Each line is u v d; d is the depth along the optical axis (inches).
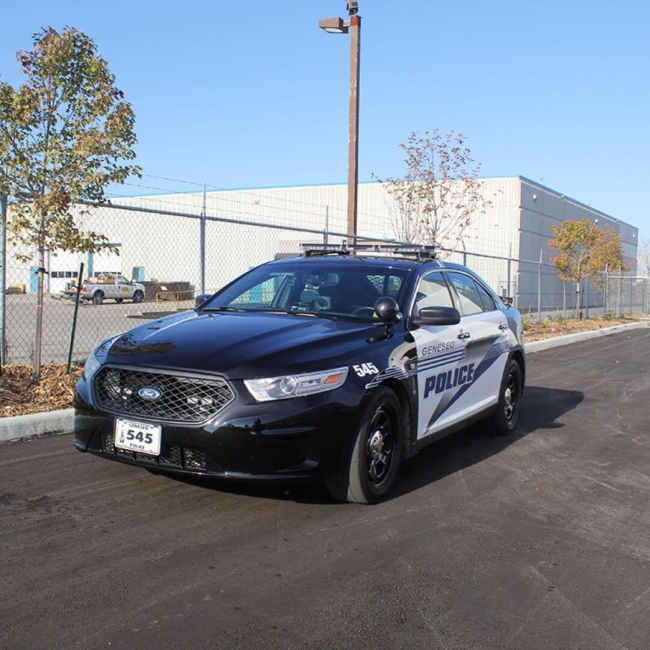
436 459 245.0
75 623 123.6
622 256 1354.6
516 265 1509.6
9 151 287.3
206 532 166.7
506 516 188.7
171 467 169.2
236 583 141.3
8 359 377.1
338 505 188.7
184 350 176.6
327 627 125.6
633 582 150.3
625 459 254.4
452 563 156.2
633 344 757.3
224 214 1371.8
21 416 253.0
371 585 143.2
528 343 674.2
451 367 230.1
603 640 125.3
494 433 281.3
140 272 1273.4
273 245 1437.0
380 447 191.0
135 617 126.3
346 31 530.9
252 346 177.3
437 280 242.7
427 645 121.1
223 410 163.8
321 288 226.4
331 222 1565.0
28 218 298.7
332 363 176.7
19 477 203.5
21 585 137.2
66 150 290.2
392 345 198.7
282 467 165.9
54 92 292.4
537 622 131.0
